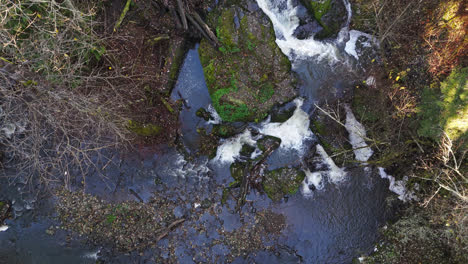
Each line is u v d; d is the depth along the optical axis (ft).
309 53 32.99
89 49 26.91
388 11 29.63
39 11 24.45
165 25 31.94
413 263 30.73
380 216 32.96
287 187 33.27
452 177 27.09
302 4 31.76
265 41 32.09
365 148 32.58
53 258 33.17
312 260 33.32
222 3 32.12
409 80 29.37
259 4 32.09
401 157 30.30
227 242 33.32
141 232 33.30
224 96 32.48
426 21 28.25
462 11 25.77
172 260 33.17
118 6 30.48
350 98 32.48
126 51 31.17
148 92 32.42
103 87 29.17
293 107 33.24
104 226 33.35
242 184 32.96
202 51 32.60
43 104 25.03
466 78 22.09
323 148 33.32
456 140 24.06
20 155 31.83
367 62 32.17
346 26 32.19
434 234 29.53
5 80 24.98
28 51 23.91
